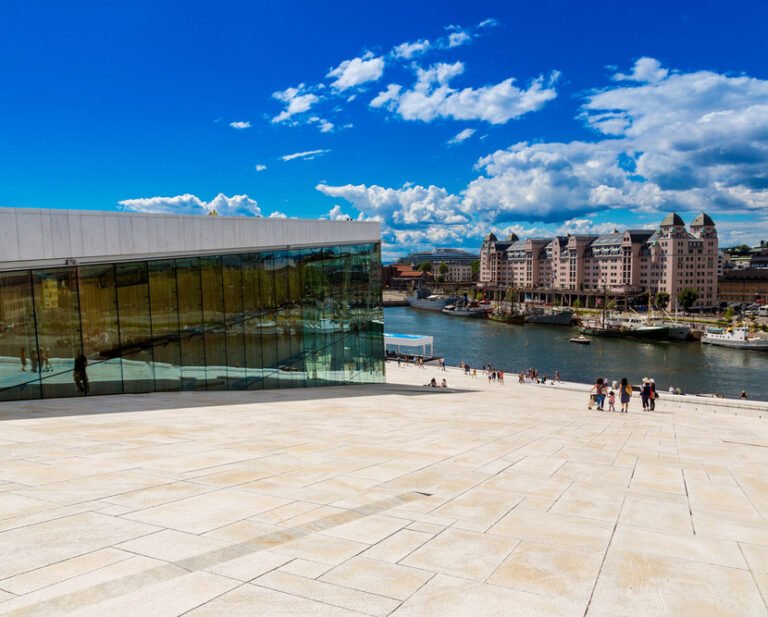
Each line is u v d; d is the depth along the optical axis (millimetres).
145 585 5656
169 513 7930
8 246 22500
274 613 5160
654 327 139375
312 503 8719
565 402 36000
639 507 9492
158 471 10398
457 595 5695
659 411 32781
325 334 34906
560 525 8227
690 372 95375
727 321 158500
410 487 10078
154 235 26484
